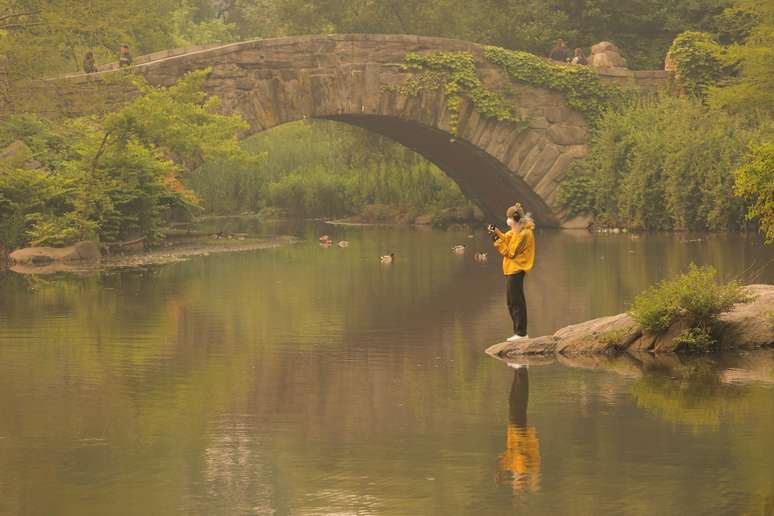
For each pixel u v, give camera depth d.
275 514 8.56
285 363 15.16
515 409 12.13
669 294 16.38
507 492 9.07
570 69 49.44
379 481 9.39
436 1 62.47
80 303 21.97
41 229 32.78
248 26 106.69
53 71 39.12
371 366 14.92
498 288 24.89
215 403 12.49
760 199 17.03
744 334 16.42
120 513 8.62
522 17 62.09
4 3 37.62
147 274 28.38
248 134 42.78
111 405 12.38
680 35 51.44
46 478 9.52
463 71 47.25
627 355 15.88
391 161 60.62
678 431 11.01
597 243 38.72
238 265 31.16
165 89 39.22
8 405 12.40
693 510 8.59
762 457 10.03
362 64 45.34
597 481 9.34
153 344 16.80
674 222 45.75
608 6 59.69
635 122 48.59
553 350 16.12
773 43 44.09
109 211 35.06
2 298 22.83
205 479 9.48
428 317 20.00
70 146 37.19
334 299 22.80
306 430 11.19
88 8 38.59
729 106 47.56
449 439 10.79
